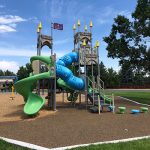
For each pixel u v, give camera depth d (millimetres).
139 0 26984
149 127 12758
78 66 23328
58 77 21359
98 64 22562
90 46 23781
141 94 42906
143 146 8531
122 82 83375
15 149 8438
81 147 8484
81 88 21578
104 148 8312
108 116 16422
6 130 12039
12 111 20031
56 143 9383
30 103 18266
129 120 14844
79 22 23984
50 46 22812
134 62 28781
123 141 9344
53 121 14695
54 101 19469
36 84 20469
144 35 26844
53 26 22734
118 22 28109
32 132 11492
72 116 16594
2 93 48500
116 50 28219
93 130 11930
